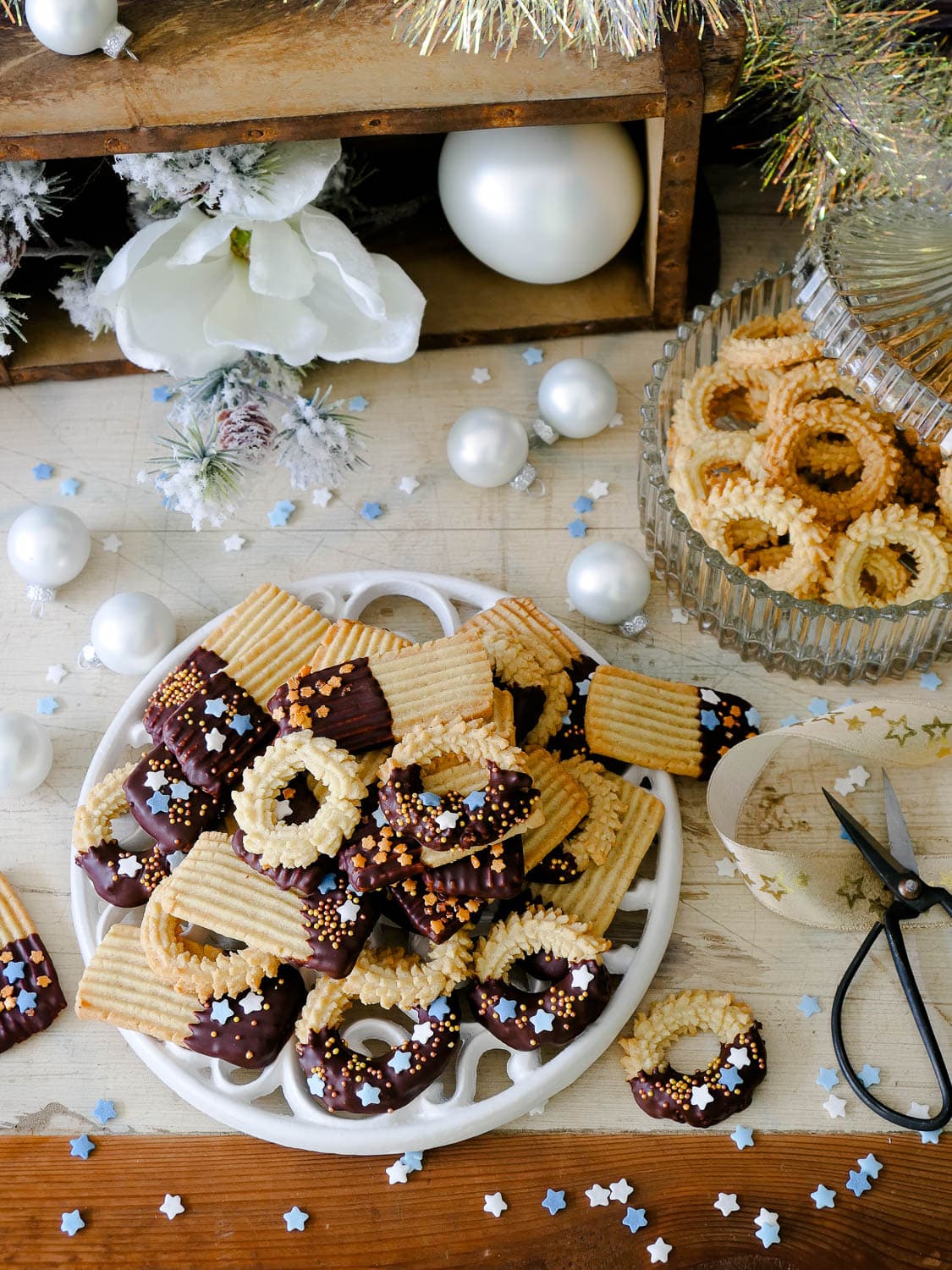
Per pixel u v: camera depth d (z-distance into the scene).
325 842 0.51
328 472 0.60
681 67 0.55
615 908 0.54
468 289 0.67
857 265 0.54
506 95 0.55
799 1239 0.51
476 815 0.50
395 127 0.56
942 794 0.57
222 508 0.60
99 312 0.63
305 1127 0.52
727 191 0.70
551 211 0.60
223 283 0.61
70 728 0.60
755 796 0.57
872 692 0.59
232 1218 0.52
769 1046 0.54
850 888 0.54
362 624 0.58
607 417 0.63
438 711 0.53
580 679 0.57
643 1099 0.52
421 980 0.52
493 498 0.64
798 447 0.58
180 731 0.55
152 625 0.58
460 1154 0.53
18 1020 0.54
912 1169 0.52
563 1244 0.52
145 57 0.56
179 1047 0.53
